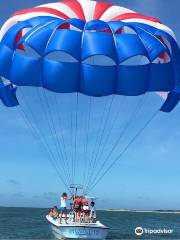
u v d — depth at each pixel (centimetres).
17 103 2105
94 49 1777
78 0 2105
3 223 4647
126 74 1866
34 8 2078
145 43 1859
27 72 1880
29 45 1831
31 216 7706
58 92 1877
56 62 1859
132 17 2025
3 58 1948
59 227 2062
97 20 1895
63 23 1866
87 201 2152
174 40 1975
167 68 1912
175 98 2012
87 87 1859
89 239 2022
